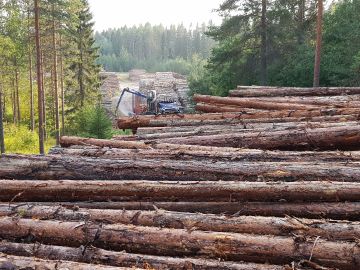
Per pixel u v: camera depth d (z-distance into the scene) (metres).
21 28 25.39
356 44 17.36
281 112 6.76
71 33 25.53
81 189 3.72
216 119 7.11
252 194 3.41
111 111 36.78
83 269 2.59
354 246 2.65
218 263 2.68
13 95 35.28
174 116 7.37
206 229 3.03
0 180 3.91
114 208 3.65
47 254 2.88
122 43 127.50
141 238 2.94
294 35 22.12
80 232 3.01
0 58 26.89
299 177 3.67
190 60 100.44
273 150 4.99
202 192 3.50
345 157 4.14
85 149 4.82
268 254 2.74
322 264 2.66
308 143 4.90
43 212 3.31
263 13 21.03
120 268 2.60
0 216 3.29
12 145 24.98
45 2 21.03
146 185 3.62
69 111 32.50
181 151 4.45
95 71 35.38
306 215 3.34
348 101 7.78
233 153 4.34
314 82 16.83
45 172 4.09
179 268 2.67
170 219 3.13
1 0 24.80
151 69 98.62
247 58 22.14
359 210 3.24
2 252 2.92
